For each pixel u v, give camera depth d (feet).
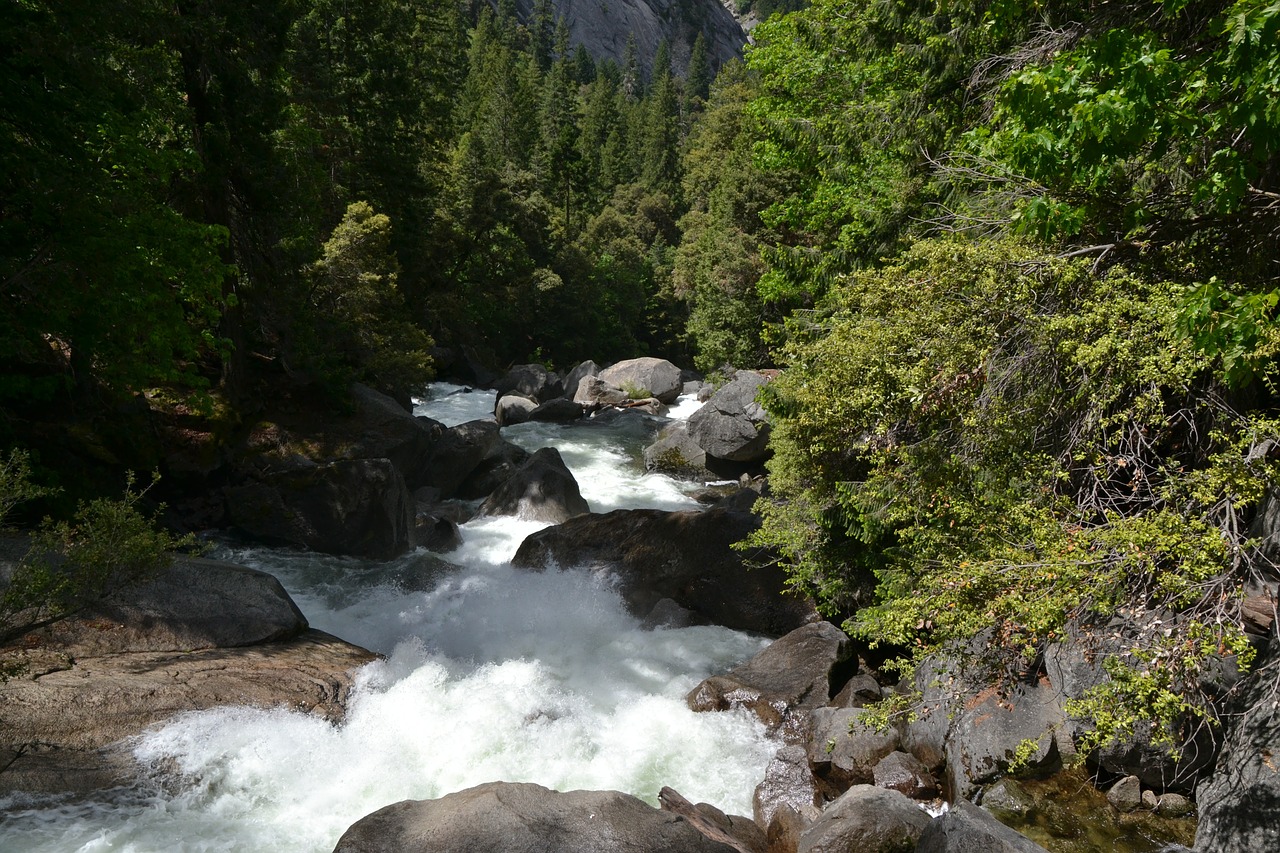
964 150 37.17
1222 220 28.04
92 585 30.40
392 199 136.56
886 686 42.19
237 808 29.91
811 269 64.64
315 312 83.61
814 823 29.53
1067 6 35.88
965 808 25.55
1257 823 23.18
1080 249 29.14
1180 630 20.85
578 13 633.61
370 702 37.58
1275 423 21.80
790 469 48.11
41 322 49.26
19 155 45.98
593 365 142.61
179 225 53.42
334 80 122.83
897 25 53.83
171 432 66.03
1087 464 27.73
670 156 339.16
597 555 56.39
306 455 70.13
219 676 36.81
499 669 43.09
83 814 28.12
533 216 194.18
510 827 25.38
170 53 65.31
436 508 72.38
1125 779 29.43
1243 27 19.24
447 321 164.86
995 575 23.25
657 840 25.71
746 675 42.06
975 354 27.96
